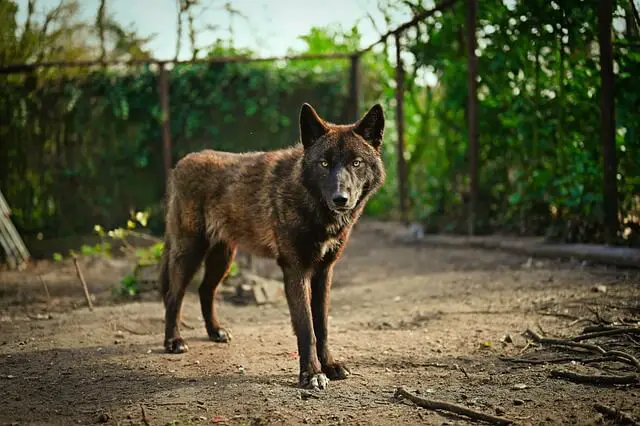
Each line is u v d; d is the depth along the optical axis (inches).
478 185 386.9
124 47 518.3
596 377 151.8
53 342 210.4
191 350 199.8
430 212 442.3
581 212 317.7
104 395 155.8
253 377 168.6
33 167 458.0
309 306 169.2
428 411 139.7
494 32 350.9
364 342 201.0
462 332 205.5
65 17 492.4
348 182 163.5
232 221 194.1
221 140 490.6
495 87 373.4
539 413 135.0
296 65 526.9
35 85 456.1
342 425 132.7
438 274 310.7
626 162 293.4
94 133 469.4
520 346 186.9
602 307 215.6
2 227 402.6
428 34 410.3
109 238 456.1
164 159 467.2
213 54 496.1
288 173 174.7
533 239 344.5
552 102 326.0
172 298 204.4
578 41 301.0
